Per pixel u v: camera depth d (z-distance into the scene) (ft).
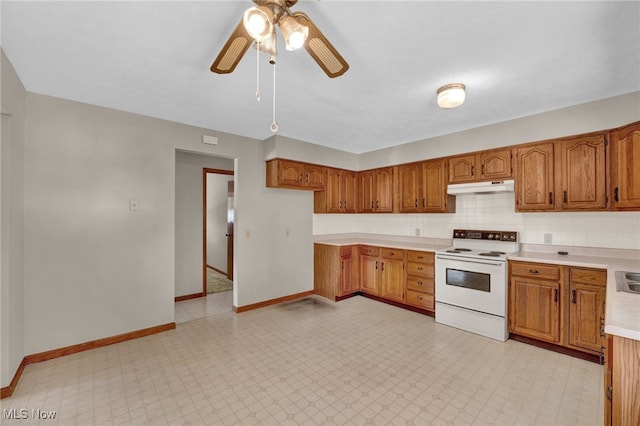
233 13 4.78
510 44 5.64
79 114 8.65
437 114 9.62
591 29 5.15
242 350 8.86
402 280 12.67
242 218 12.31
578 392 6.78
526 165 9.84
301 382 7.19
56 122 8.30
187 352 8.71
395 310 12.55
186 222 14.17
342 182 15.07
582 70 6.66
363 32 5.26
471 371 7.68
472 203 12.20
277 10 4.02
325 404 6.38
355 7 4.59
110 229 9.20
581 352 8.31
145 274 9.88
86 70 6.75
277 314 12.04
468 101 8.52
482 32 5.26
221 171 15.37
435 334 10.04
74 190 8.58
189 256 14.25
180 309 12.64
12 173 6.81
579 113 8.72
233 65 4.66
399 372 7.64
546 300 8.83
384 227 15.74
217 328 10.55
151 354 8.57
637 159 7.32
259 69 6.63
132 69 6.71
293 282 14.23
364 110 9.25
